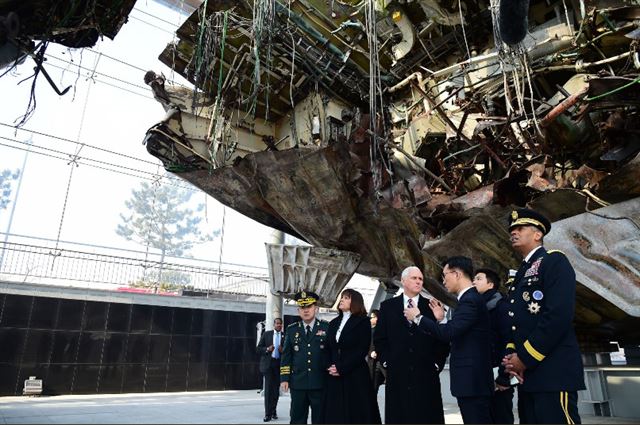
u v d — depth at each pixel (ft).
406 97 31.19
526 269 11.39
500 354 13.96
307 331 16.93
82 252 58.70
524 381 10.44
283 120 31.40
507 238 23.11
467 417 11.69
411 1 28.07
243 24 23.82
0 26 20.15
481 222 23.09
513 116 22.12
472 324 11.77
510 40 16.44
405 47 29.94
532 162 22.08
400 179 28.76
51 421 22.33
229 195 27.86
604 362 30.58
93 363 50.88
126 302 54.39
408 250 26.02
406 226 25.18
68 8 22.43
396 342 13.69
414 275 13.67
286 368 16.98
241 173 26.00
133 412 28.53
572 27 24.06
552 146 22.21
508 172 22.47
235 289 71.46
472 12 27.30
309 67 27.50
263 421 26.55
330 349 15.72
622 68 22.48
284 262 27.50
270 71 27.86
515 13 15.25
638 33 18.94
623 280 19.81
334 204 25.41
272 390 26.99
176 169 27.32
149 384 53.57
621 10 21.25
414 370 13.14
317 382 16.10
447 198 26.94
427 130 29.40
